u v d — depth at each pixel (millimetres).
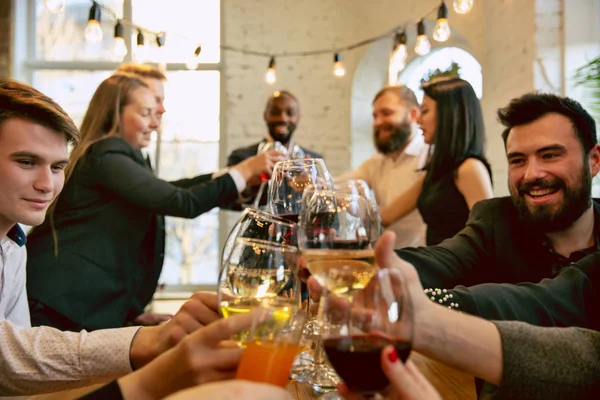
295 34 5508
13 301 1482
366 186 1131
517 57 3863
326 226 961
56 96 5637
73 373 1103
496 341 865
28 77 5629
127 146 2396
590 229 1522
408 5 5184
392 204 2631
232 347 796
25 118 1322
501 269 1562
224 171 2803
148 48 5566
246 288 983
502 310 1124
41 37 5629
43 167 1355
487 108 4578
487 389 925
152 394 786
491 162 4414
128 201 2324
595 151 1493
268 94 5508
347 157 5523
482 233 1604
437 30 3014
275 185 1552
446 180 2227
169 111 5570
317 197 985
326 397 1041
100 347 1104
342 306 722
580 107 1465
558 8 3562
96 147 2326
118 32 3230
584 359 868
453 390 1161
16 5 5543
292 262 1020
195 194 2434
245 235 1150
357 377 688
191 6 5578
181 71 5578
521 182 1508
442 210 2221
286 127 4082
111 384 790
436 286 1520
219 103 5594
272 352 713
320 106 5516
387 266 825
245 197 2910
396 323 711
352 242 972
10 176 1327
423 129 2467
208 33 5582
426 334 855
